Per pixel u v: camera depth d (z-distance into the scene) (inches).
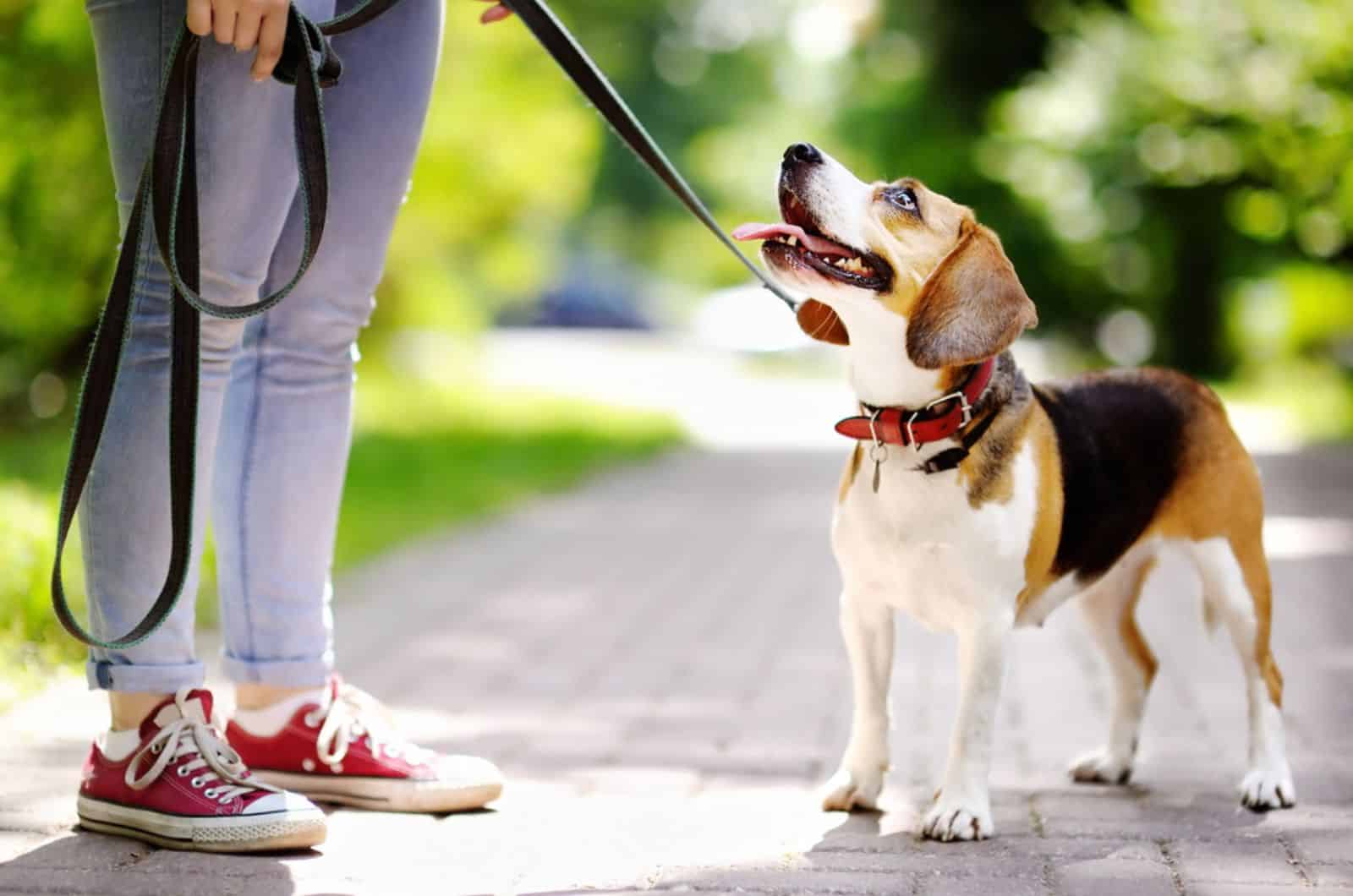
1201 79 885.8
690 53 1859.0
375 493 512.1
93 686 155.7
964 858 157.8
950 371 169.8
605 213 1879.9
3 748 191.8
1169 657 286.8
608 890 143.4
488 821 169.5
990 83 1107.9
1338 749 214.7
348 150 167.6
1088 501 181.9
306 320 171.2
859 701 179.9
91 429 141.5
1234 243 1041.5
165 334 154.3
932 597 172.6
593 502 551.5
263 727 172.7
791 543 451.2
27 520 292.8
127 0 149.0
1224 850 161.9
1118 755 197.6
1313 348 1110.4
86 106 540.4
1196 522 198.1
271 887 141.8
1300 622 320.5
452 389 919.0
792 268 168.4
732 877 148.9
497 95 824.9
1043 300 1087.0
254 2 141.9
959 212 173.9
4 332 617.6
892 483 170.4
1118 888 147.3
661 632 309.6
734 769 199.9
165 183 141.7
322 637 174.6
